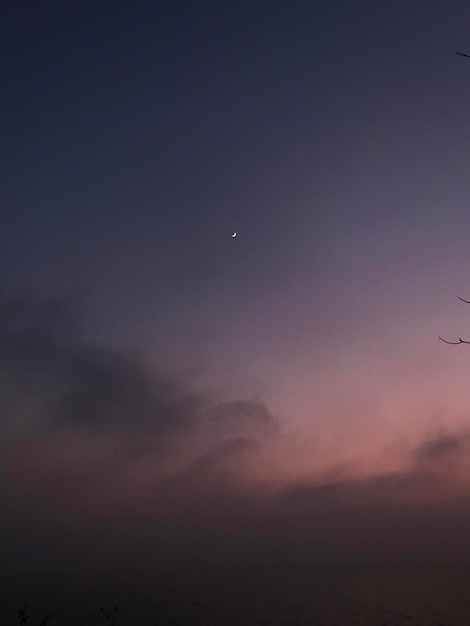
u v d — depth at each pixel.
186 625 32.41
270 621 32.84
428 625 30.61
